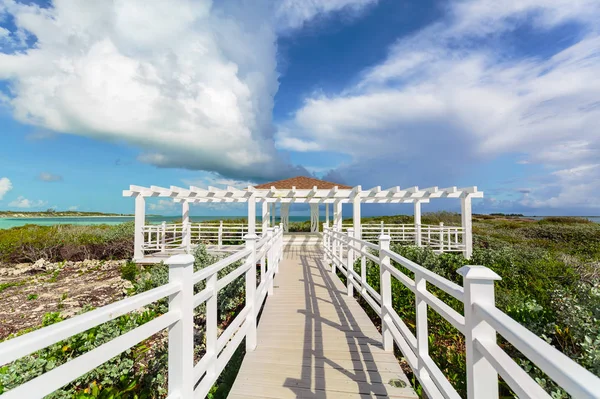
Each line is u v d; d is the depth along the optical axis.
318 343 3.41
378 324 4.66
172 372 1.66
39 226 16.88
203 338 4.41
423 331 2.18
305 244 14.95
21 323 5.59
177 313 1.64
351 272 5.37
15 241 12.15
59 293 7.57
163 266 7.06
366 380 2.63
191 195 11.22
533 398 0.84
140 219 11.01
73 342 3.06
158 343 4.18
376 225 15.08
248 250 3.29
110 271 10.20
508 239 16.25
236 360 3.47
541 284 5.80
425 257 7.17
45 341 0.91
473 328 1.28
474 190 10.20
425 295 2.05
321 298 5.29
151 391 2.95
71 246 12.17
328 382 2.60
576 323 2.90
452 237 15.61
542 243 14.46
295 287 6.11
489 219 31.30
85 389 2.56
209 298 2.20
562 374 0.72
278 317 4.31
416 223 12.92
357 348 3.28
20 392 0.85
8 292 7.73
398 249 8.66
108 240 13.05
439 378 1.83
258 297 3.79
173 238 13.17
